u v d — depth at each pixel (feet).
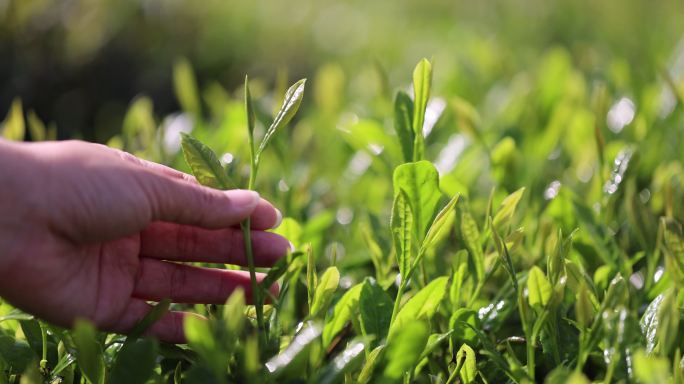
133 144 3.00
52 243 1.82
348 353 1.73
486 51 4.46
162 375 1.97
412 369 1.93
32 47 5.28
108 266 1.97
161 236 2.05
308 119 4.02
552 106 3.37
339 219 2.87
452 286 2.10
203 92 5.86
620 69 3.66
